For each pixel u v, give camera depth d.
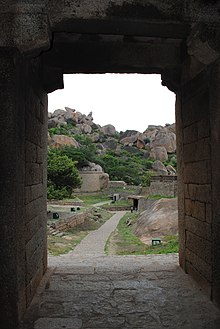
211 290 3.73
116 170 52.16
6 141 3.03
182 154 4.91
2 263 3.00
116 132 77.62
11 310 3.00
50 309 3.49
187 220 4.70
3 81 3.04
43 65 4.65
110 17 3.16
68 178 25.77
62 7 3.10
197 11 3.27
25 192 3.52
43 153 4.81
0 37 3.04
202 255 4.08
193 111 4.35
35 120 4.12
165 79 4.94
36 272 4.11
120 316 3.33
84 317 3.30
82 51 4.72
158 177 23.41
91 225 21.28
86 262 5.52
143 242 13.37
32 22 3.05
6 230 3.01
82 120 73.31
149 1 3.21
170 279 4.51
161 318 3.28
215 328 3.07
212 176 3.67
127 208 34.09
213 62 3.58
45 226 4.94
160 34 3.55
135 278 4.56
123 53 4.75
